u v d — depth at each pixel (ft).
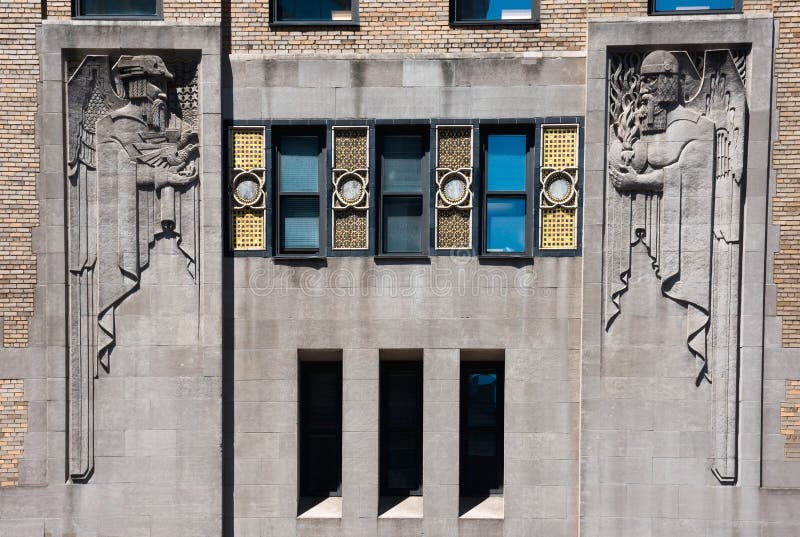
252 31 45.83
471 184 45.37
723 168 43.98
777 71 43.91
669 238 44.09
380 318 45.37
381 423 47.37
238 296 45.50
